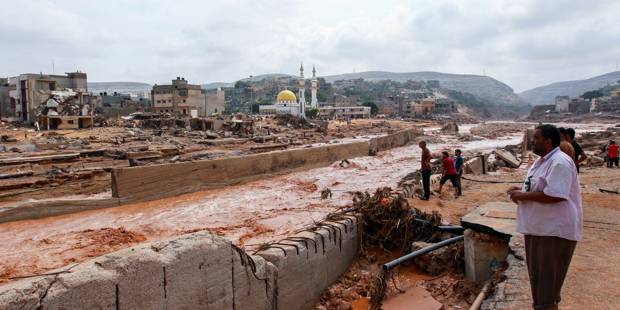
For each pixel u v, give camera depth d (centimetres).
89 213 1775
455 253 992
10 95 6750
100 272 496
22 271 1116
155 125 6022
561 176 492
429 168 1526
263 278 730
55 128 5391
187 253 590
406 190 1584
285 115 8438
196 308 602
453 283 922
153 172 2038
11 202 1839
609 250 817
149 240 1402
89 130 5138
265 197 2102
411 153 4497
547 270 511
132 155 2839
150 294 541
